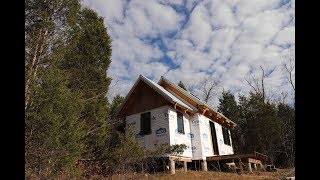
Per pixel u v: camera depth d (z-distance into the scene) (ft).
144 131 57.98
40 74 32.71
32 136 26.81
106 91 60.44
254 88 130.62
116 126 57.67
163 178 43.37
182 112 60.18
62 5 35.94
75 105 31.99
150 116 57.77
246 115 113.50
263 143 100.07
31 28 34.81
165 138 54.19
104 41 67.92
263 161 67.72
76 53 57.16
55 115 27.48
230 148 76.64
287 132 104.53
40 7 34.76
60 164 28.17
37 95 27.35
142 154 44.24
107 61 67.92
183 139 57.41
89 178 40.88
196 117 61.41
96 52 65.72
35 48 34.42
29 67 32.78
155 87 57.16
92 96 56.59
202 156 57.82
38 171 27.07
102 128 49.03
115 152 42.80
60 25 36.94
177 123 57.57
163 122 55.57
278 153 99.60
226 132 78.23
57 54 36.73
